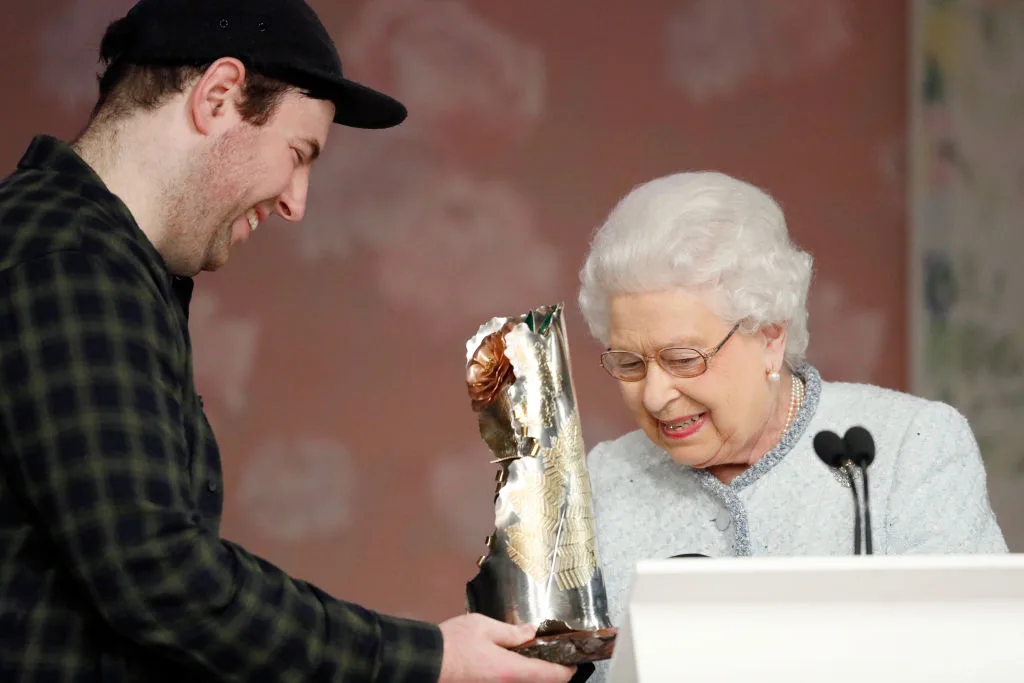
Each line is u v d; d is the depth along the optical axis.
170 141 5.74
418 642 5.51
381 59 16.45
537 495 6.04
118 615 5.05
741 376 6.55
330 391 16.56
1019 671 4.18
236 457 16.44
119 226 5.45
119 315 5.16
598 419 16.36
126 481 5.02
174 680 5.52
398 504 16.59
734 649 4.17
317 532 16.50
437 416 16.62
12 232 5.23
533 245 16.58
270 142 5.87
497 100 16.55
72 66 16.23
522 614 5.88
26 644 5.21
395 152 16.55
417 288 16.58
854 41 16.77
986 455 16.92
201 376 16.42
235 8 5.82
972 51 16.89
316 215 16.55
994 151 16.94
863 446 6.75
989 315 16.91
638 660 4.15
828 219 16.77
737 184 6.70
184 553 5.06
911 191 16.78
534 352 6.21
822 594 4.14
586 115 16.59
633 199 6.66
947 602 4.20
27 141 16.17
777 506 6.92
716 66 16.67
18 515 5.21
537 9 16.58
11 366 5.05
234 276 16.52
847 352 16.81
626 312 6.50
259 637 5.21
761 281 6.41
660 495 7.25
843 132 16.77
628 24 16.61
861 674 4.17
